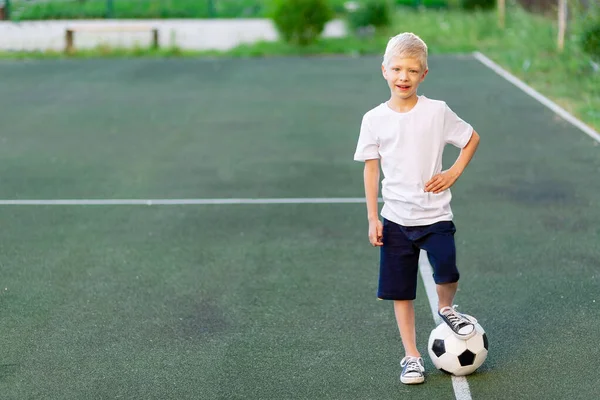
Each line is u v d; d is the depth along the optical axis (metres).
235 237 7.34
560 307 5.66
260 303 5.83
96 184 9.32
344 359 4.91
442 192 4.48
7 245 7.20
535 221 7.71
